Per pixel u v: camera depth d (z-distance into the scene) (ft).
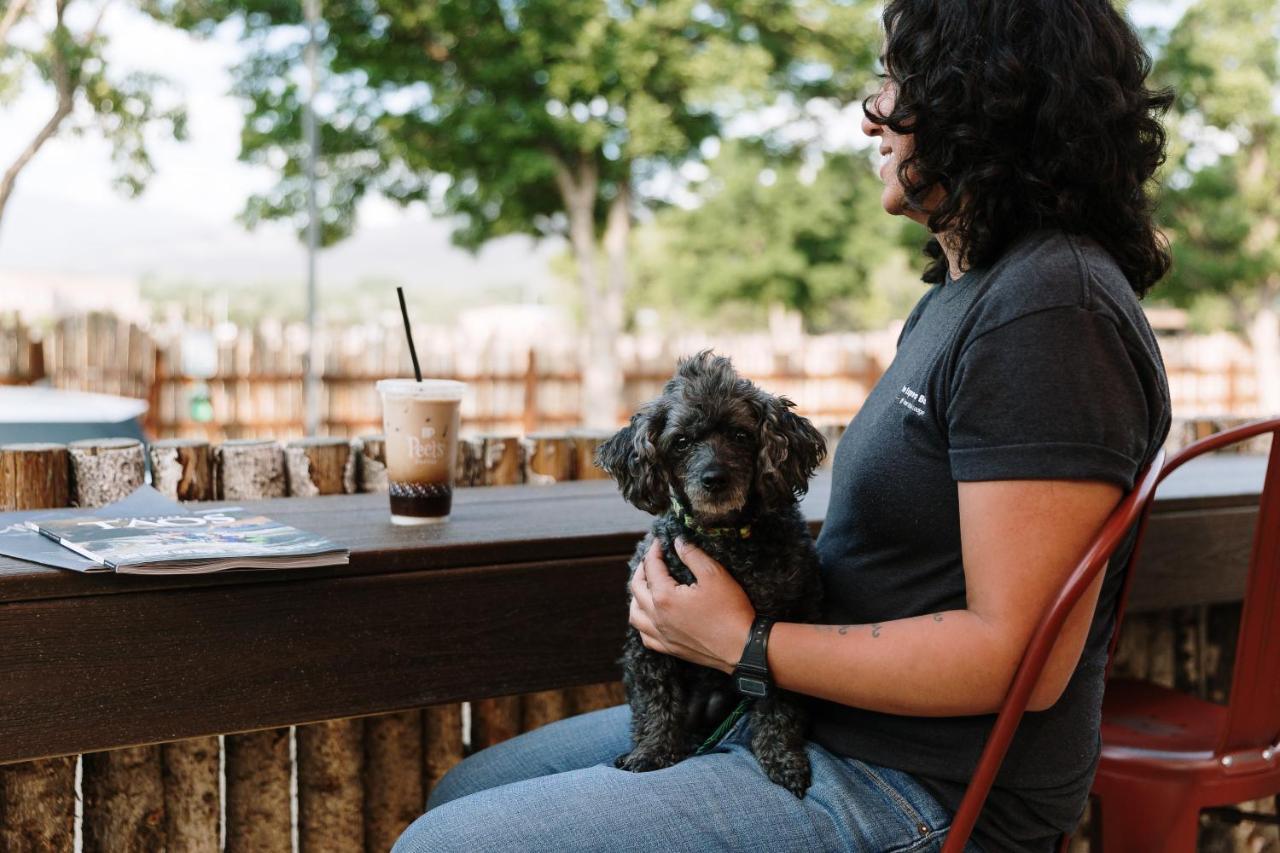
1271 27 55.93
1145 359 4.04
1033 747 4.41
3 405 17.38
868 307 86.89
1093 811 6.38
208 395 33.71
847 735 4.67
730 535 5.07
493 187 54.08
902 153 4.65
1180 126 55.93
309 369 34.17
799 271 73.72
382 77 50.34
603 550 6.22
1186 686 9.62
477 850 4.21
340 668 5.56
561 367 37.78
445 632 5.80
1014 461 3.90
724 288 75.87
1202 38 55.72
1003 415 3.94
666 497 5.68
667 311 89.51
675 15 52.95
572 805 4.39
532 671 6.06
